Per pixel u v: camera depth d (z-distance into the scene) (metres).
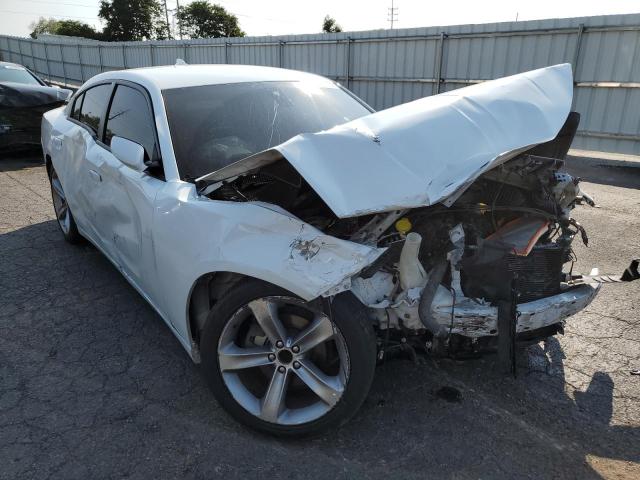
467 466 2.28
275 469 2.28
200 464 2.30
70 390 2.82
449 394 2.77
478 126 2.39
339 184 2.09
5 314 3.66
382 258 2.25
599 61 9.35
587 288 2.61
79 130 4.23
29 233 5.41
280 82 3.74
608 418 2.58
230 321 2.38
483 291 2.39
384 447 2.40
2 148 9.04
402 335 2.43
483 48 10.81
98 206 3.68
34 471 2.26
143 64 22.52
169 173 2.88
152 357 3.15
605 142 9.62
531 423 2.55
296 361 2.34
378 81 12.96
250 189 2.69
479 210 2.59
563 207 2.76
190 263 2.48
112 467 2.28
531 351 3.15
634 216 6.07
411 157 2.21
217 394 2.49
